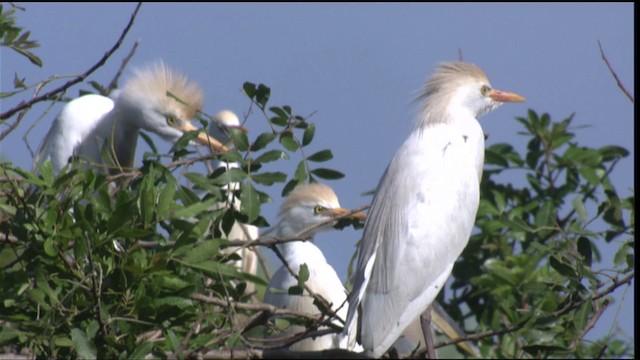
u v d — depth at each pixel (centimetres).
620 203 1066
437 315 1224
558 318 942
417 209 977
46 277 809
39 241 827
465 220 995
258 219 957
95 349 772
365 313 942
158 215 842
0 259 924
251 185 950
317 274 1231
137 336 830
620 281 908
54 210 825
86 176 870
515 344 1177
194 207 848
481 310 1261
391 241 970
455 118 1041
